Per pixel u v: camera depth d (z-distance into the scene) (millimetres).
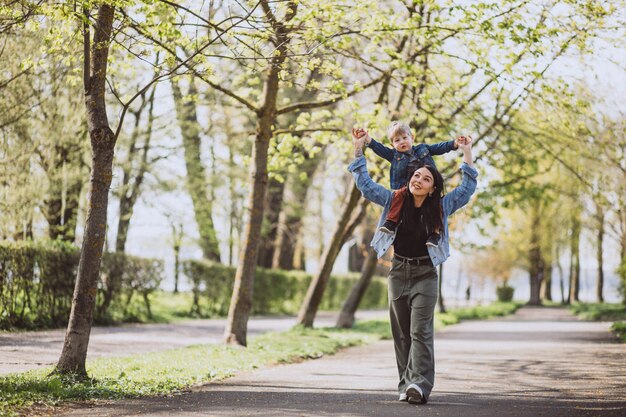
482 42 12344
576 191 31703
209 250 30891
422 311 7133
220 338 17375
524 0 11320
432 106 15805
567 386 8523
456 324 28219
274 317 30672
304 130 15070
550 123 14773
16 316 16172
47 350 12273
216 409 6812
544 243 50281
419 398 6984
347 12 11023
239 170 29297
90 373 9141
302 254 47062
